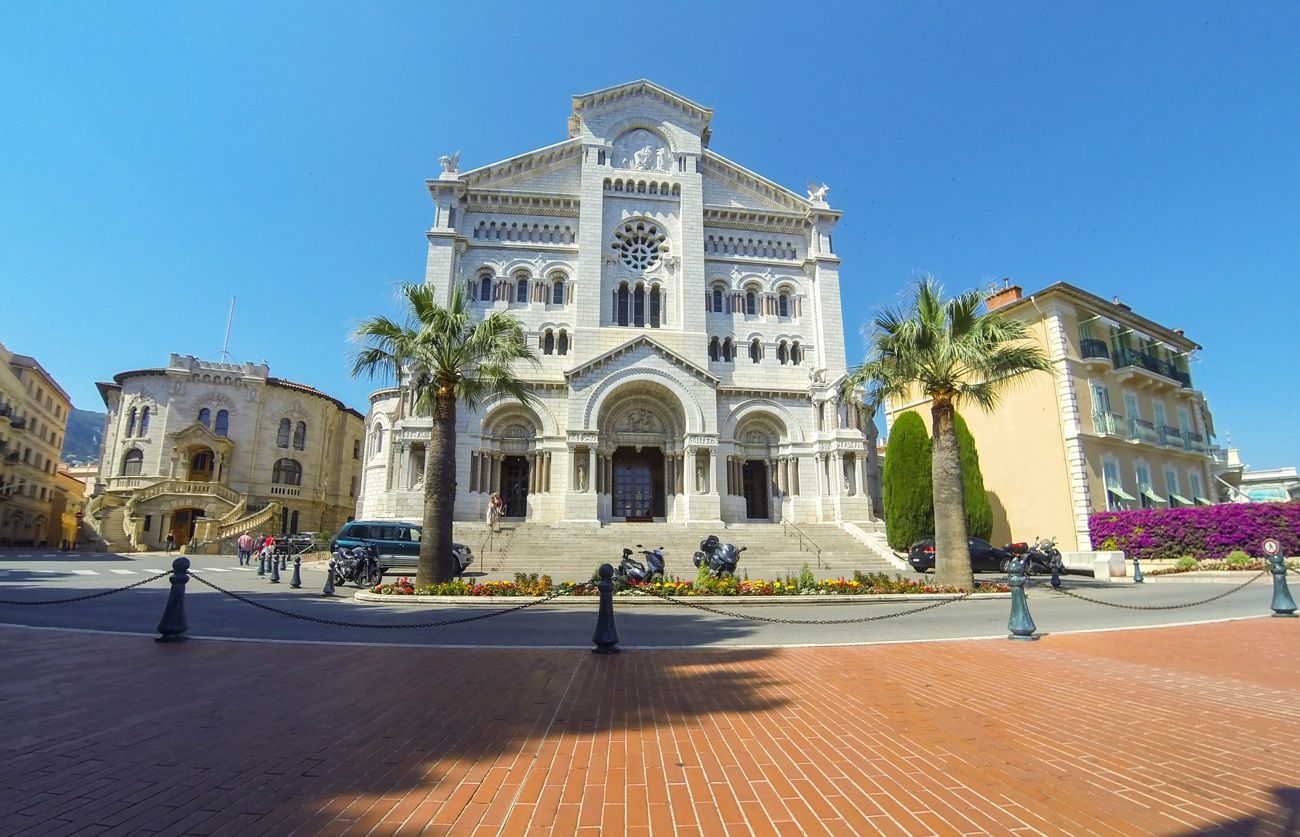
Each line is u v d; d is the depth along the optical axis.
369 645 11.41
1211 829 4.40
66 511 77.94
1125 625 14.07
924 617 16.23
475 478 36.59
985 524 30.61
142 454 55.59
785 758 5.82
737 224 43.88
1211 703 7.62
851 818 4.59
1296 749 6.02
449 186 40.03
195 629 13.02
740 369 41.28
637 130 43.88
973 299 22.05
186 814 4.56
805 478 39.84
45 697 7.59
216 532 48.59
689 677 9.06
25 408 66.06
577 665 9.86
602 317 40.34
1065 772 5.46
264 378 59.47
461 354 21.20
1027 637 12.22
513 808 4.75
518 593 18.98
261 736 6.33
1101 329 36.03
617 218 42.03
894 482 31.78
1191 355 41.50
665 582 20.56
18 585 21.89
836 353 41.62
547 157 42.22
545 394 38.09
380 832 4.35
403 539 27.53
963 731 6.59
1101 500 32.44
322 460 62.97
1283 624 13.78
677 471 38.75
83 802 4.73
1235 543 28.64
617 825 4.48
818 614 16.98
